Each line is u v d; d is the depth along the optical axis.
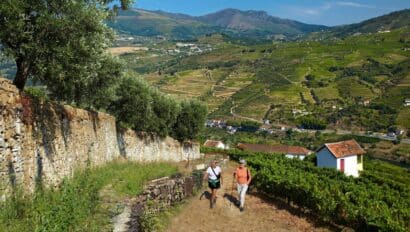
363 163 70.50
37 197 14.12
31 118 14.91
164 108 40.97
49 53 14.63
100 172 22.16
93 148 23.89
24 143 14.16
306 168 45.12
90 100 24.20
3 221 11.36
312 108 162.38
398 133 129.25
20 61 15.14
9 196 12.62
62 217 12.66
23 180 13.92
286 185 20.84
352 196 21.88
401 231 15.27
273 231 16.77
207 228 16.42
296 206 20.64
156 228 14.83
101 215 14.34
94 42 15.41
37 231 11.31
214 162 19.06
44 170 15.95
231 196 21.25
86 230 12.59
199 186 21.91
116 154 29.47
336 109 158.25
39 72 15.28
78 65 15.09
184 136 50.16
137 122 34.81
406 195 35.97
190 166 35.38
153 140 39.44
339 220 18.00
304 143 123.94
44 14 13.88
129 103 33.78
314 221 18.33
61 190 15.98
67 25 14.39
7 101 13.07
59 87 20.78
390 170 65.88
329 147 60.53
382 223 16.09
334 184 25.72
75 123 20.45
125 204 15.83
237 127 149.88
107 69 23.72
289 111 161.62
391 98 162.62
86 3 15.38
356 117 147.00
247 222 17.56
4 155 12.66
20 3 13.30
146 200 16.77
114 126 29.22
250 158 39.53
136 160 34.28
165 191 18.19
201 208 18.72
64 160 18.39
